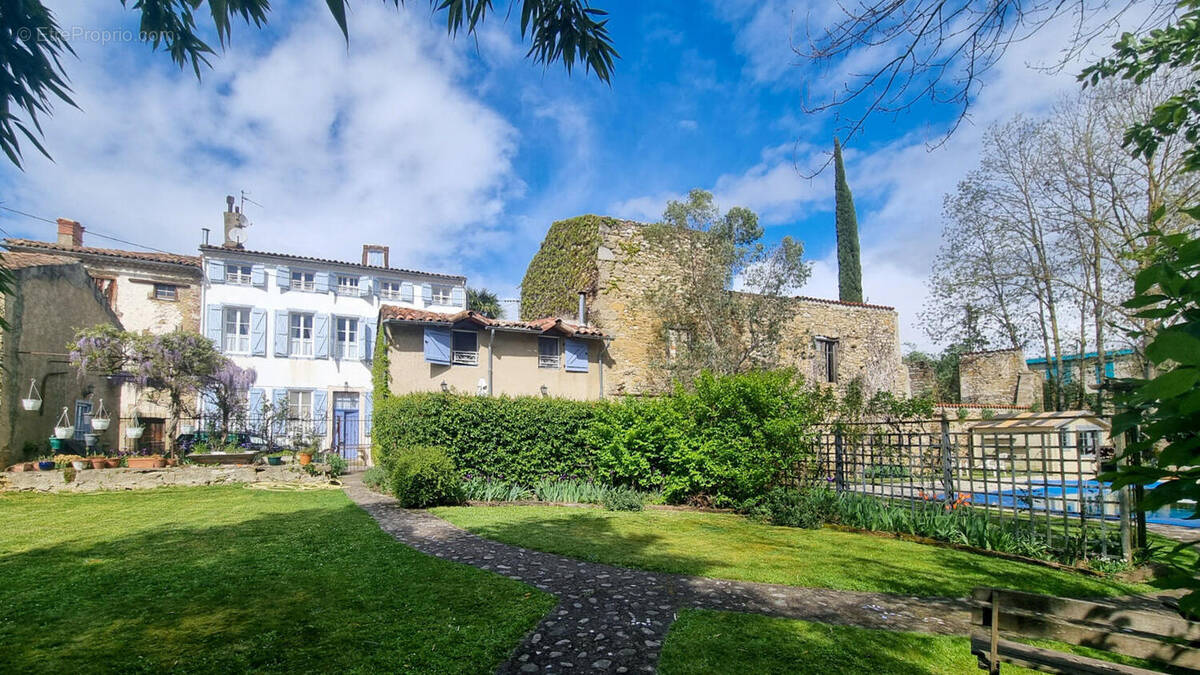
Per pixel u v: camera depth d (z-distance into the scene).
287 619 4.72
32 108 2.62
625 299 19.56
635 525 9.38
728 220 18.88
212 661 3.93
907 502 10.36
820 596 5.67
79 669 3.81
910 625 4.90
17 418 13.68
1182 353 1.10
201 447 15.23
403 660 3.97
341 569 6.22
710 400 12.07
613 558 6.95
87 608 4.98
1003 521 8.93
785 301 18.36
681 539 8.30
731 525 9.76
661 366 18.78
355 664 3.91
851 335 22.84
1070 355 23.12
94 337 14.40
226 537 7.88
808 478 11.97
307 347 24.11
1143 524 7.25
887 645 4.40
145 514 9.88
